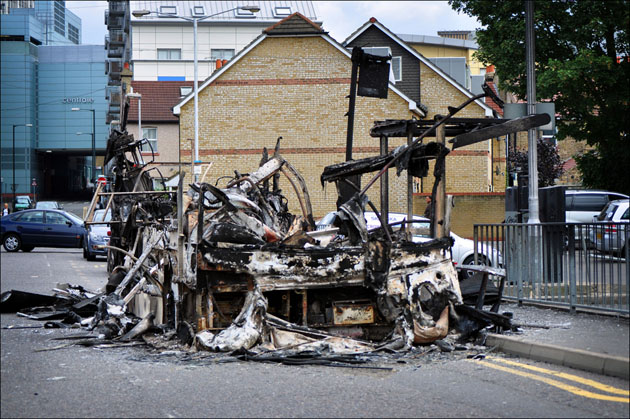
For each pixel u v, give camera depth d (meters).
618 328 8.69
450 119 9.59
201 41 73.44
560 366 7.30
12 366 7.59
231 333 7.90
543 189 13.39
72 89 121.88
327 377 6.82
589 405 5.71
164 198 12.85
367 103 33.53
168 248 9.31
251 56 33.84
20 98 118.75
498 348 8.16
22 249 30.23
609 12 24.72
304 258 8.13
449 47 55.81
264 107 33.81
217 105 33.88
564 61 25.05
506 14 26.17
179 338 8.63
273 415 5.47
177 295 8.73
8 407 5.82
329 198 33.47
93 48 122.44
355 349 8.07
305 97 33.78
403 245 8.38
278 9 76.81
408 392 6.18
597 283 9.58
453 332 8.55
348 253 8.26
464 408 5.61
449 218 8.74
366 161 9.03
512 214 14.52
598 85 25.38
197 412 5.58
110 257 15.03
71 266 22.77
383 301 8.30
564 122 27.28
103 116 122.56
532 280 10.77
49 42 179.38
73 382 6.75
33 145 120.25
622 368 6.71
